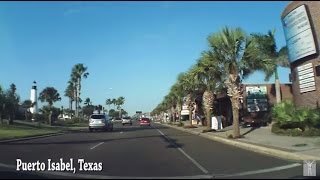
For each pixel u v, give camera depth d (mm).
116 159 18781
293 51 38781
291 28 38719
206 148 24625
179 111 77188
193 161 17922
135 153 21594
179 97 73188
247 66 31750
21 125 57250
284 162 17594
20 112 79562
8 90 60219
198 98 60719
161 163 17234
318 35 35375
